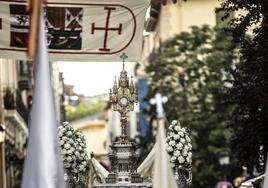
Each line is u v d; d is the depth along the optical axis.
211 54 53.59
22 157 54.75
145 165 18.84
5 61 43.19
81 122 130.88
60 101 69.00
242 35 24.22
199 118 52.38
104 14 17.56
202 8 68.44
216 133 51.34
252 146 25.62
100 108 133.88
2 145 39.22
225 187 44.72
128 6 17.61
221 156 51.34
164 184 11.14
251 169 26.36
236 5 24.12
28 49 11.43
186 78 55.09
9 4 17.11
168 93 55.22
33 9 11.47
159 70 56.34
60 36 17.53
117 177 18.14
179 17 68.44
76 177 19.06
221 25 54.12
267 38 23.44
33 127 11.16
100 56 17.78
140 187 17.73
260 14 24.22
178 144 18.77
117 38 17.75
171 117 53.56
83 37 17.62
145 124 71.12
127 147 18.27
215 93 52.06
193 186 53.66
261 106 24.02
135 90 18.66
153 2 18.52
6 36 17.30
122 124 18.55
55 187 11.09
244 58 24.42
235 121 27.33
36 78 11.35
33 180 11.06
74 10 17.44
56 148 11.20
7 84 42.88
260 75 23.88
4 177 39.81
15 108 43.34
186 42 55.81
